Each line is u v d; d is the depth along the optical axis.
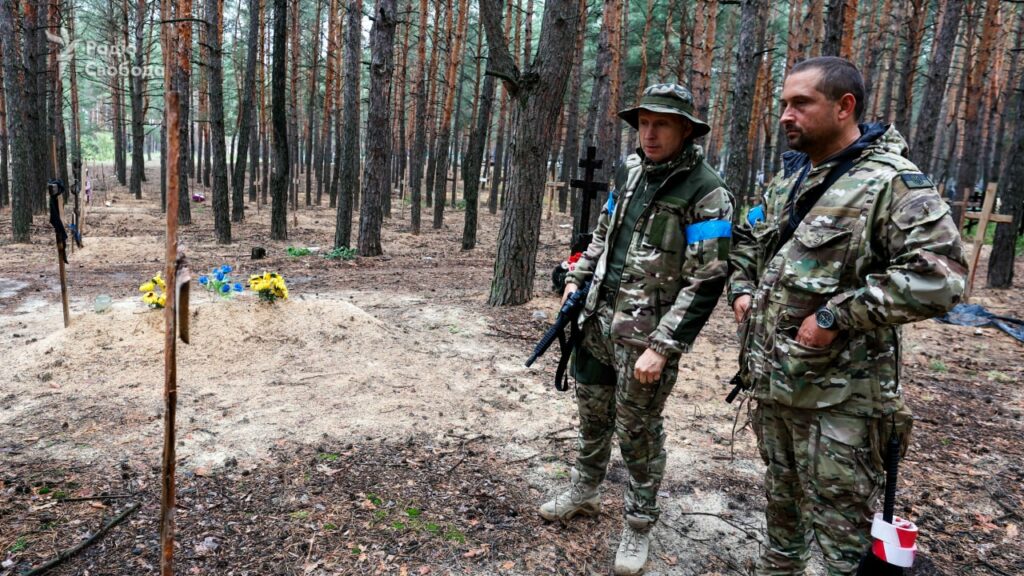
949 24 10.70
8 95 11.59
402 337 5.40
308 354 4.79
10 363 4.38
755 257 2.09
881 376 1.73
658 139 2.11
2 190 18.41
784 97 1.78
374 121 11.64
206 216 18.69
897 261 1.59
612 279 2.33
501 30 6.34
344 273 9.90
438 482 2.99
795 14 18.80
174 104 1.48
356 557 2.38
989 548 2.75
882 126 1.76
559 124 21.61
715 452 3.60
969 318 7.71
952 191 21.78
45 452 3.09
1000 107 20.83
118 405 3.72
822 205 1.75
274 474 2.97
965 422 4.34
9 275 8.93
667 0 22.39
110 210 18.64
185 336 1.62
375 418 3.72
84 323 4.77
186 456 3.11
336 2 21.19
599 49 13.96
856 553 1.79
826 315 1.66
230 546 2.39
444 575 2.31
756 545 2.70
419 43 17.12
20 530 2.39
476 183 13.65
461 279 9.55
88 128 43.06
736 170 10.23
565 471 3.21
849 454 1.74
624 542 2.46
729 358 5.61
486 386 4.41
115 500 2.66
